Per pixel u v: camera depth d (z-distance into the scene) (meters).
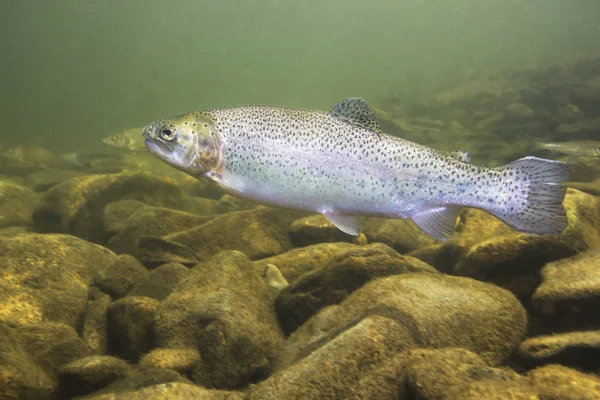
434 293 0.36
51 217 0.70
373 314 0.34
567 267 0.39
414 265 0.45
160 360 0.36
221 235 0.58
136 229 0.62
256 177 0.39
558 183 0.36
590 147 0.95
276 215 0.61
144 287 0.47
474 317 0.35
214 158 0.39
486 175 0.37
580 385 0.23
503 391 0.23
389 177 0.38
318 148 0.38
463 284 0.38
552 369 0.25
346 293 0.43
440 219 0.38
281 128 0.39
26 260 0.47
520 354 0.33
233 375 0.37
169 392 0.27
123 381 0.33
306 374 0.29
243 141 0.39
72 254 0.50
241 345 0.37
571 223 0.44
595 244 0.45
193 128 0.39
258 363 0.38
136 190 0.73
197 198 0.80
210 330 0.38
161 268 0.49
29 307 0.43
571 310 0.36
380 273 0.43
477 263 0.45
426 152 0.38
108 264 0.52
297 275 0.52
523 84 2.12
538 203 0.36
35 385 0.32
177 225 0.62
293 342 0.39
